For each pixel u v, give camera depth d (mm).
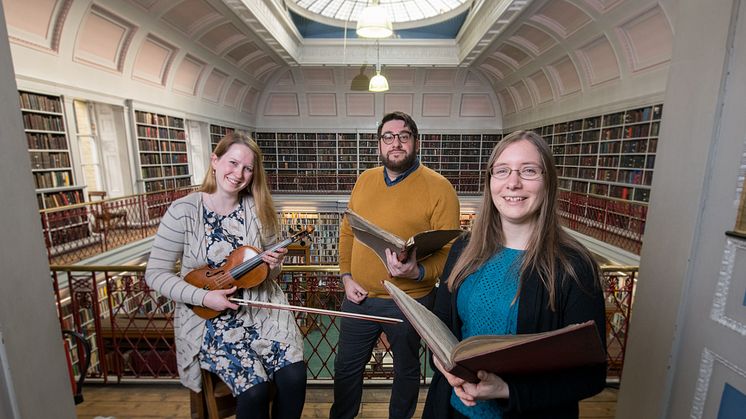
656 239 1338
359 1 10461
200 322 1381
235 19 8508
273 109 15578
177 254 1409
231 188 1377
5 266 784
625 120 7570
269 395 1379
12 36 4984
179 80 9531
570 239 946
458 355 704
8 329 790
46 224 5250
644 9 6055
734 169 1031
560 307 882
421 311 992
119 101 7387
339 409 1801
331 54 12789
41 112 5535
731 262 1023
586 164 9172
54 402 933
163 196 8414
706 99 1128
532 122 12656
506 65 11891
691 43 1198
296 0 10188
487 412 982
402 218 1598
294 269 2420
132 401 2205
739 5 1029
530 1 7297
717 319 1065
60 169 5832
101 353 2348
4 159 788
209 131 11625
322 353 6312
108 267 2246
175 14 7484
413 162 1638
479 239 1060
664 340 1285
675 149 1257
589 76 8664
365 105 15578
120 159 7836
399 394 1700
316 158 16047
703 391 1116
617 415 1562
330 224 14109
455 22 11320
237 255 1388
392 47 12711
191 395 1452
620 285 3314
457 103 15375
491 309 964
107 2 5988
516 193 921
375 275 1632
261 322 1428
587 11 7074
